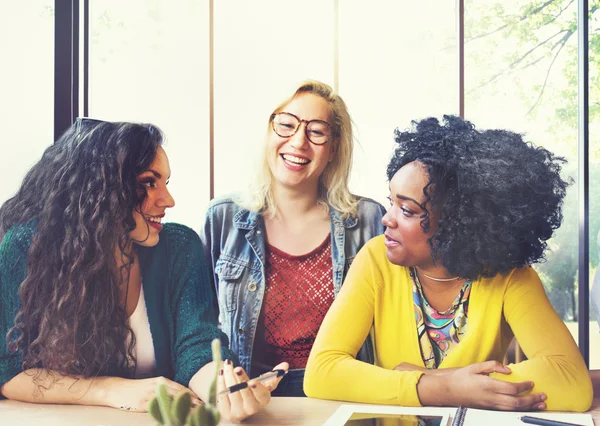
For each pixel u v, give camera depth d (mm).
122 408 1218
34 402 1278
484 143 1387
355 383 1280
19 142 3570
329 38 4117
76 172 1373
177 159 4184
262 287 1788
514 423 1069
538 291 1419
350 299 1454
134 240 1418
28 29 3646
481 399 1197
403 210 1383
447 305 1453
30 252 1349
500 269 1387
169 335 1456
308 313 1778
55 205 1359
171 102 4281
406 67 4211
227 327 1810
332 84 4129
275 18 4125
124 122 1434
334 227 1834
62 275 1331
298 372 1746
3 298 1359
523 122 3838
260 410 1197
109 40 4293
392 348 1457
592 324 3143
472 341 1403
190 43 4293
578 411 1222
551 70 3832
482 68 3875
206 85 4273
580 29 2611
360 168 4105
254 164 1862
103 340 1336
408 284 1466
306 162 1786
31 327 1335
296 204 1840
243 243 1832
